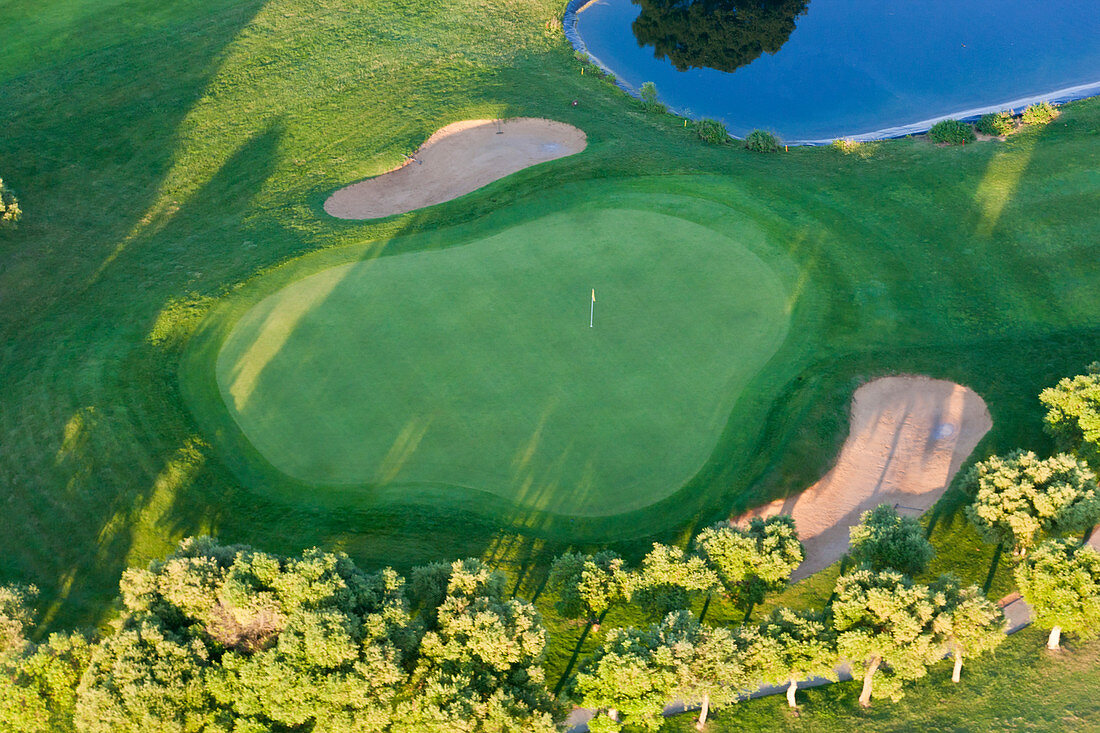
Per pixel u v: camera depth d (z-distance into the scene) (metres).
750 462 49.62
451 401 52.06
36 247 67.62
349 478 48.59
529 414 51.28
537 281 60.62
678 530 46.59
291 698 36.28
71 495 48.94
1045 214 68.38
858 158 76.69
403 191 74.88
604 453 49.47
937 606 38.69
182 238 68.81
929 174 73.56
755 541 41.41
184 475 49.16
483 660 37.66
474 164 77.12
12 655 39.34
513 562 45.38
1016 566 44.75
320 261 63.78
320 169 76.94
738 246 64.38
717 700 37.88
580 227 66.19
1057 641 42.66
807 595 44.78
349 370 54.22
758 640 38.41
